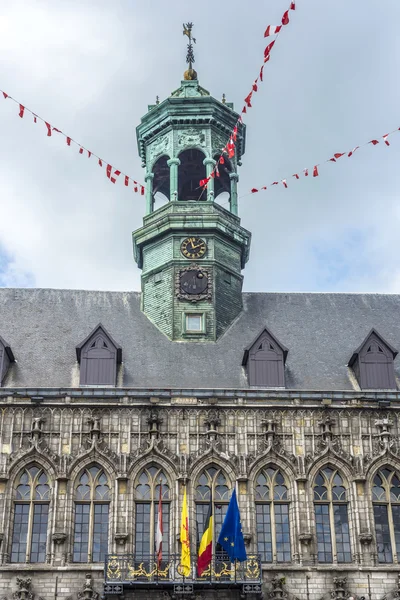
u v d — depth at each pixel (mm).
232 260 45594
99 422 37312
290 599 34656
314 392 38250
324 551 35938
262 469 37188
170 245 45000
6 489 35969
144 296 45031
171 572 34750
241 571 34500
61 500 35938
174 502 36312
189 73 50469
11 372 39688
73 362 40594
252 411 38000
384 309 46031
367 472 37000
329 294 46875
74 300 45000
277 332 43750
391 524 36406
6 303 44312
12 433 36969
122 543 35344
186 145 47406
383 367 39812
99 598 34375
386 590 35031
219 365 41062
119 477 36344
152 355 41500
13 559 35188
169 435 37375
